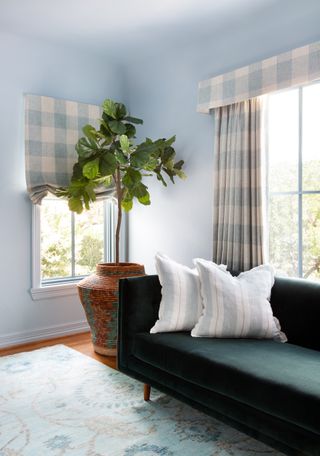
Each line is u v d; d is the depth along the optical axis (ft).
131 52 12.75
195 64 11.59
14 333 11.74
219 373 6.49
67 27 11.03
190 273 8.69
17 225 11.76
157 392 8.76
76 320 12.94
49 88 12.21
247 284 8.30
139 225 13.56
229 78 10.23
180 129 12.09
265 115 9.87
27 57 11.77
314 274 9.33
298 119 9.57
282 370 6.20
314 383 5.74
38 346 11.62
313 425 5.31
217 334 7.88
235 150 10.25
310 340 7.70
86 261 13.50
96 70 13.21
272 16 9.68
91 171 10.37
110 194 13.12
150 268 13.17
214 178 10.67
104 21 10.64
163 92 12.61
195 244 11.68
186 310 8.29
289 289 8.33
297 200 9.61
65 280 12.94
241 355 6.88
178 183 12.17
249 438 7.02
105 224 13.92
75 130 12.53
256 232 9.89
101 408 7.97
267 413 5.92
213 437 7.02
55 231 12.79
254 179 9.91
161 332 8.23
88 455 6.43
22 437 6.92
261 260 9.77
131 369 8.33
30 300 12.03
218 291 8.05
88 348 11.48
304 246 9.51
